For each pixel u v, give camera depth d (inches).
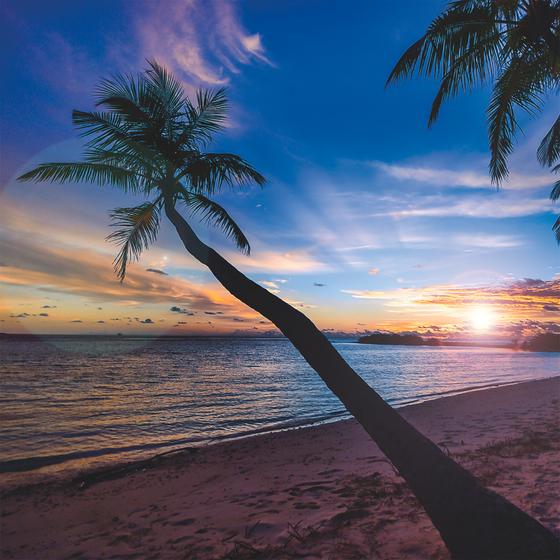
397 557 124.5
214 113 183.0
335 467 278.5
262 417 590.6
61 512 225.1
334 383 112.2
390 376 1352.1
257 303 118.6
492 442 314.7
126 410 638.5
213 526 179.9
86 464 347.9
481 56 244.4
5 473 317.7
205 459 348.2
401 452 108.8
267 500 210.1
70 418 570.3
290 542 148.1
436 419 493.4
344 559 128.1
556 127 391.9
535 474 204.5
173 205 156.3
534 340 6796.3
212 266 126.6
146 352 2664.9
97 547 170.2
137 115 163.6
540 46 227.5
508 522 101.1
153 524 193.2
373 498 189.5
